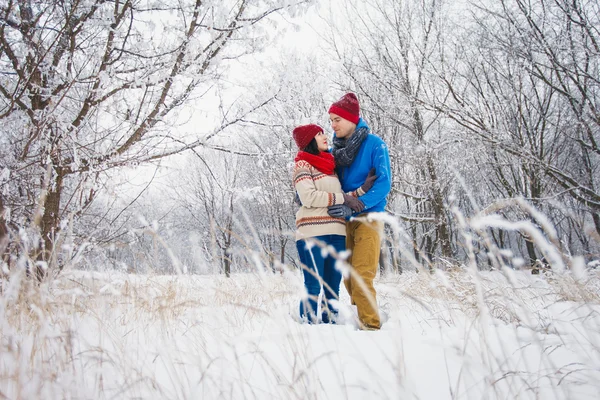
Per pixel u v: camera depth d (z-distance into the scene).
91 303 1.95
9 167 4.10
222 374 1.19
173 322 2.11
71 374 1.28
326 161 2.95
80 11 4.07
